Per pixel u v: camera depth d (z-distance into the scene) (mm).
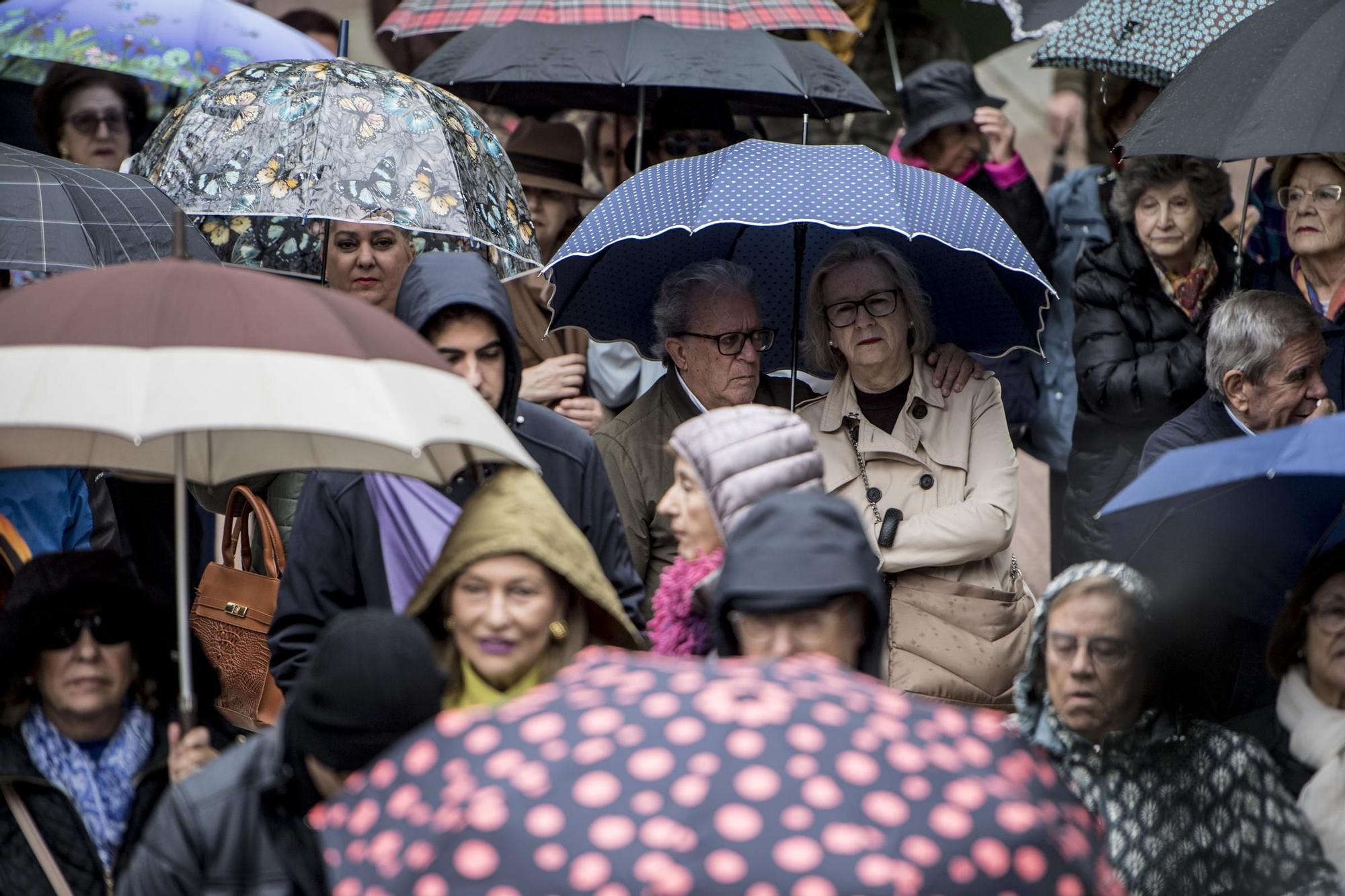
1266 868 13055
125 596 13016
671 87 22391
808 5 24500
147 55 23672
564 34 23078
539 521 12891
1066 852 7211
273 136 17891
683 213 17578
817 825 6836
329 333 11688
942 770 7195
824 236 19750
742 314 17781
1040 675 13797
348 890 7109
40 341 11344
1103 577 13508
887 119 28984
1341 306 19203
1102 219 24641
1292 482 13820
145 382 11039
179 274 11789
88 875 12633
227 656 15492
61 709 12820
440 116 18562
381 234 18984
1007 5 24828
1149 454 17781
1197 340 20891
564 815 6930
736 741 7172
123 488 21281
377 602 14297
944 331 19453
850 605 11336
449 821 7074
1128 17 22484
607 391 22438
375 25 33812
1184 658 13359
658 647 13484
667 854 6750
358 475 14477
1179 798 13203
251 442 13898
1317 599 13625
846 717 7398
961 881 6824
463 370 14617
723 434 13648
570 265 19234
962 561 17016
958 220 17734
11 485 16516
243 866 10867
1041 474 30688
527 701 7742
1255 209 25359
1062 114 31500
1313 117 16625
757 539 11312
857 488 17594
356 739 10633
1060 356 24719
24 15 23984
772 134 29078
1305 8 17734
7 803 12633
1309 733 13633
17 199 15945
